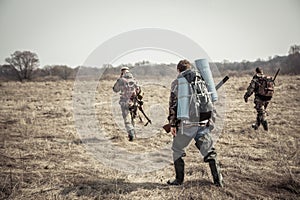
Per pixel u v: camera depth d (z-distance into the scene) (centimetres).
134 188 452
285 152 612
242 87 1842
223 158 581
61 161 579
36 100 1598
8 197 422
